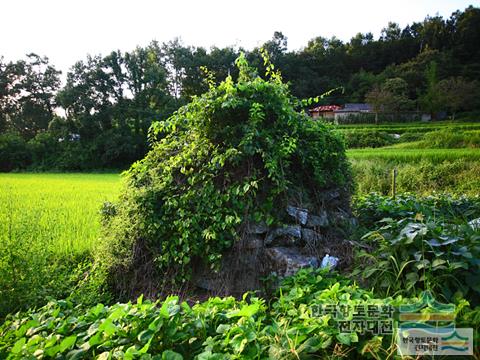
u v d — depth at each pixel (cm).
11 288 453
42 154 4328
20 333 263
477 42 7200
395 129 3828
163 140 555
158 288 455
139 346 228
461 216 588
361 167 1633
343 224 499
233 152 439
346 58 8031
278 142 462
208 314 266
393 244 328
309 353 222
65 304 340
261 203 448
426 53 6912
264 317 274
